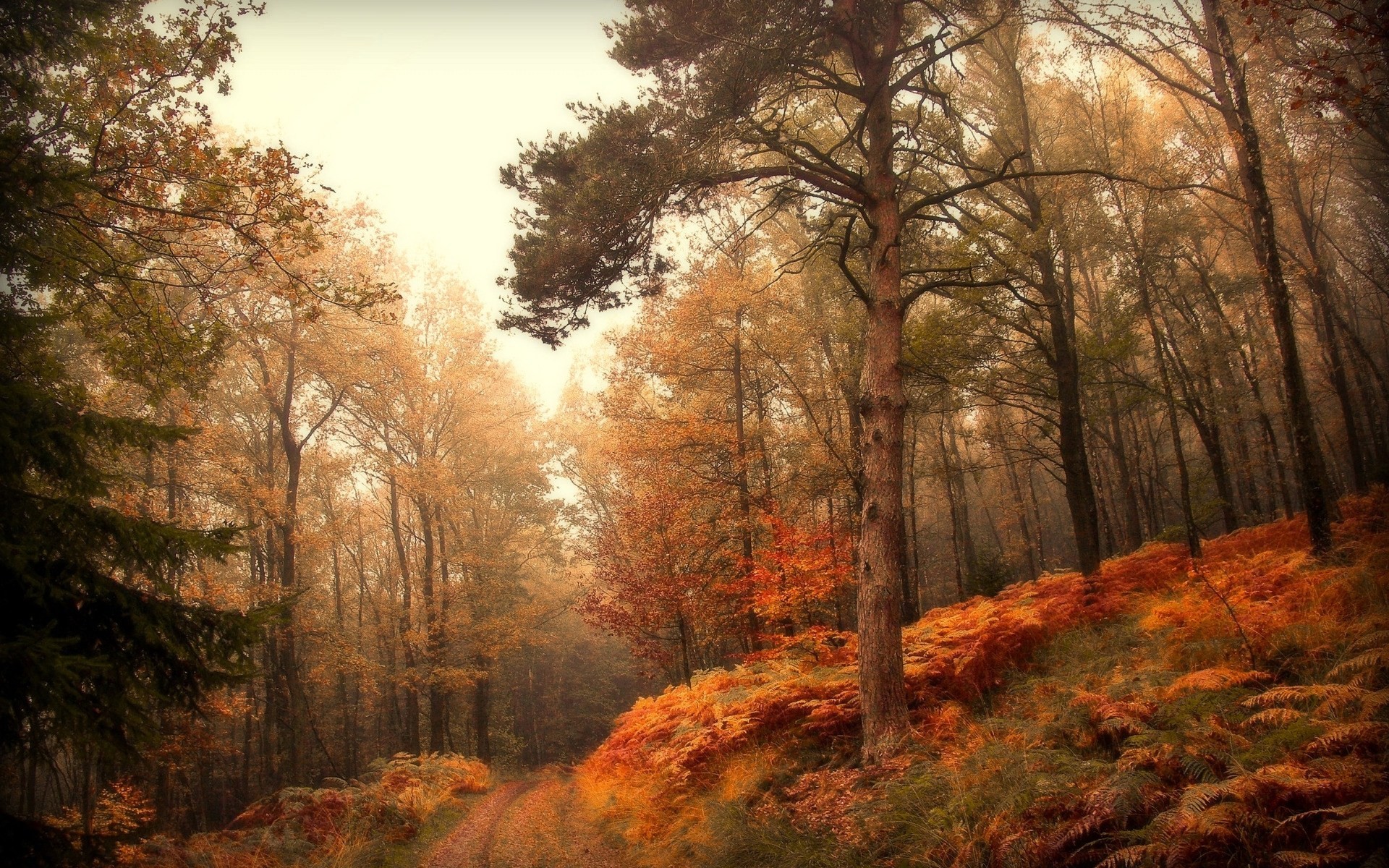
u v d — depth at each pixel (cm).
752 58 856
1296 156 1478
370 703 3109
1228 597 830
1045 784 491
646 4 977
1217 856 379
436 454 2645
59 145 685
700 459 1889
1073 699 645
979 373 1595
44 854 492
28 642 434
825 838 600
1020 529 3294
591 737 4600
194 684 586
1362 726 417
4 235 637
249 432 2472
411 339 2280
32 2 623
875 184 955
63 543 527
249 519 1948
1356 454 1708
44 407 532
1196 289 1981
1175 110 1827
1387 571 688
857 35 976
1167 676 635
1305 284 1848
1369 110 598
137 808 1368
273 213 781
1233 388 1988
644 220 990
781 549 1443
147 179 720
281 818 1005
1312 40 1099
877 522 846
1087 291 2444
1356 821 334
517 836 1006
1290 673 596
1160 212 1698
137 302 822
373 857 892
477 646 2577
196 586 1490
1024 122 1507
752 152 1034
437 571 2797
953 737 716
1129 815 428
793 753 915
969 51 1542
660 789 961
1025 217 1509
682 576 1861
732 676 1326
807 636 1267
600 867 804
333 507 2848
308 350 1962
